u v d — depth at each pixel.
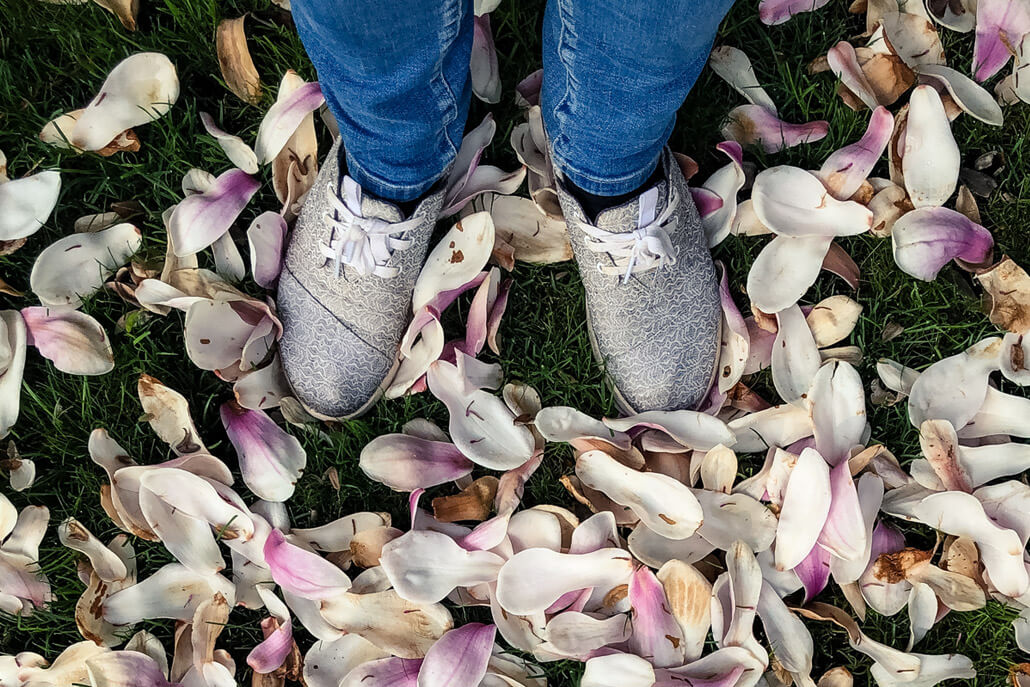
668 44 0.78
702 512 0.98
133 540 1.03
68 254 1.01
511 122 1.07
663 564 1.00
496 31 1.08
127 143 1.04
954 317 1.07
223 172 1.05
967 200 1.06
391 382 1.03
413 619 1.00
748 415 1.03
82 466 1.03
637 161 0.91
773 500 1.01
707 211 1.05
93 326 1.01
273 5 1.07
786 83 1.08
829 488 0.98
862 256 1.07
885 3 1.07
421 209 0.95
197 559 1.00
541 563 0.99
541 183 1.05
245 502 1.04
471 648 0.99
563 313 1.07
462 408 1.01
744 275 1.07
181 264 1.02
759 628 1.06
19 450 1.04
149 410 1.01
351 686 0.99
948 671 1.02
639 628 1.00
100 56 1.06
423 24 0.79
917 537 1.06
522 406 1.04
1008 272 1.03
